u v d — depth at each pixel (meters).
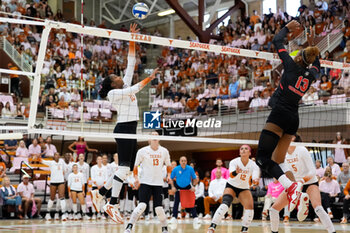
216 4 25.72
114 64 24.97
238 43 24.55
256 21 25.00
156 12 29.31
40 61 5.60
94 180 13.15
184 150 21.73
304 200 4.87
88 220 12.56
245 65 21.81
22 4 24.89
